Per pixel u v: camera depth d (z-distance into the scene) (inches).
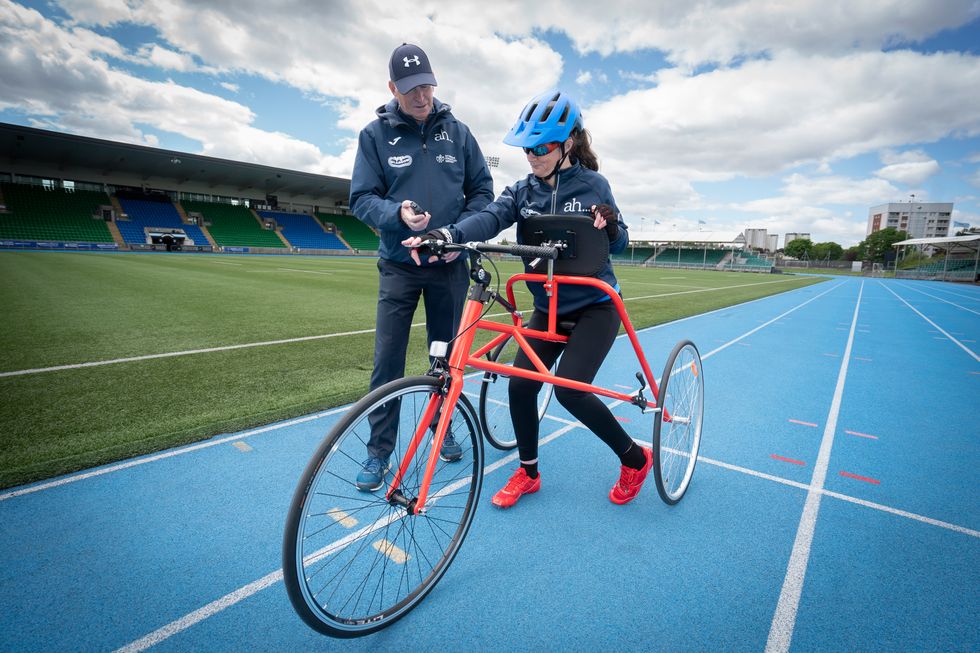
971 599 68.4
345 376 169.9
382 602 65.9
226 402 139.8
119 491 91.3
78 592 65.4
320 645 59.2
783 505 94.7
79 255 951.0
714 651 58.9
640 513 90.7
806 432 135.3
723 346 260.7
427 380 62.3
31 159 1343.5
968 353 255.9
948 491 101.2
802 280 1216.8
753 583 71.4
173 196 1633.9
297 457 107.5
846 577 73.0
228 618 62.6
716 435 132.4
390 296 94.2
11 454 102.5
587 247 75.4
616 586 70.4
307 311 319.3
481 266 68.8
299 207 1940.2
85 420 123.0
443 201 95.3
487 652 58.7
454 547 71.3
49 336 220.1
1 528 78.6
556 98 78.2
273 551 76.0
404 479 66.7
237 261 976.3
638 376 85.6
